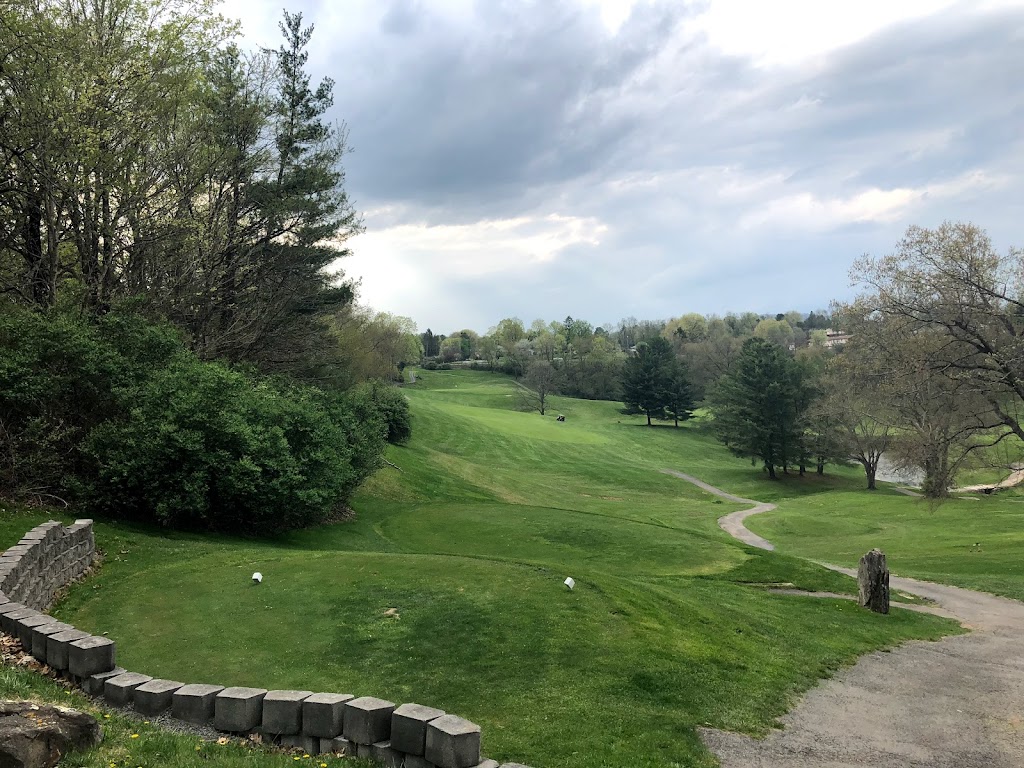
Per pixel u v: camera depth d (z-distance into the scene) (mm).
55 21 20438
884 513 46312
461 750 5793
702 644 11102
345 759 6152
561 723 7797
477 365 162750
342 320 55625
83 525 13961
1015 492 52531
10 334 17781
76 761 5223
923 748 8180
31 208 22047
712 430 95500
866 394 48594
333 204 34438
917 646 14383
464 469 51062
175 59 23094
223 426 18484
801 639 13383
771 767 7246
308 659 9531
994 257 29234
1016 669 12711
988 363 29375
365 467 28328
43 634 7867
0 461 16656
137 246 24828
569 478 64000
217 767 5633
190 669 9164
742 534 40656
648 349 105750
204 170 26000
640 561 22859
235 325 32875
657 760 7098
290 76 33219
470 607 11508
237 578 13461
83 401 18438
